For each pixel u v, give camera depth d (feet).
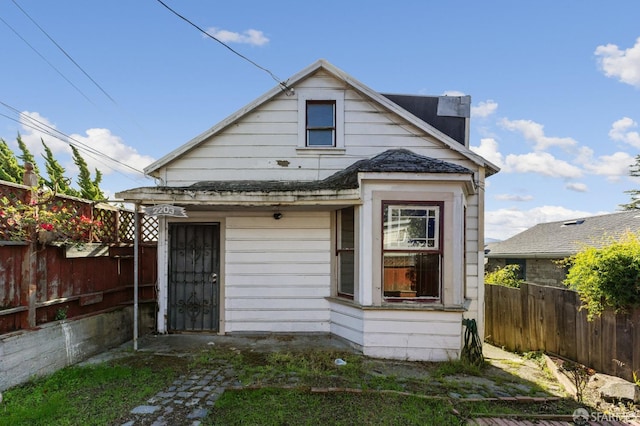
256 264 25.13
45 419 12.42
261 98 25.95
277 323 24.90
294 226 25.22
